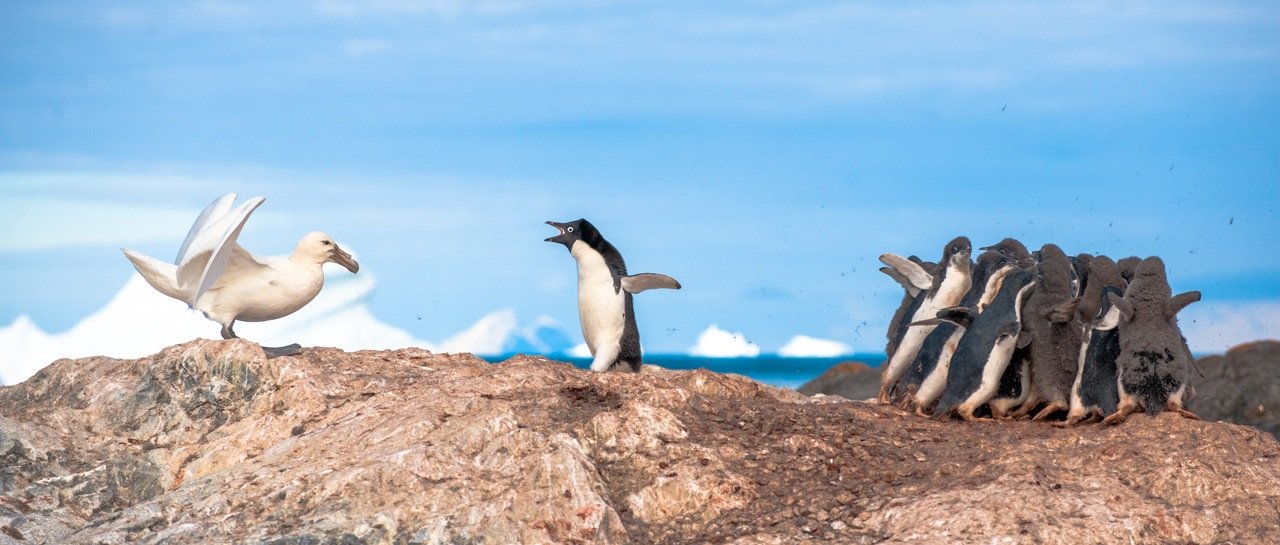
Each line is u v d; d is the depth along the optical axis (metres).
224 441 15.37
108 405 16.61
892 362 18.62
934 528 12.52
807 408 16.77
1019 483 13.44
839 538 12.70
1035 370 16.83
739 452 14.70
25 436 15.54
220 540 12.54
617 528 12.91
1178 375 15.80
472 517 12.77
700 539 12.97
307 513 12.98
